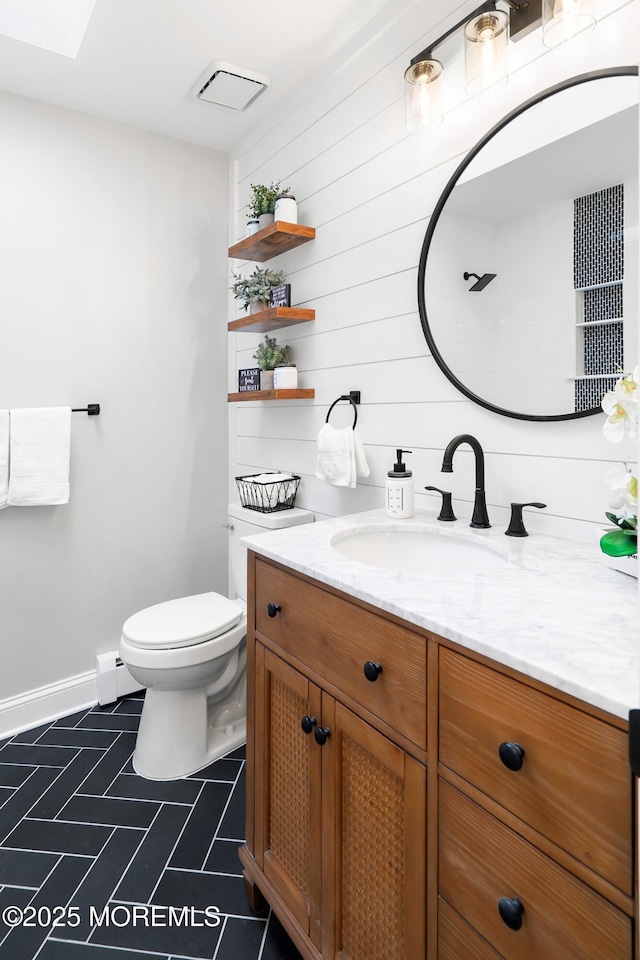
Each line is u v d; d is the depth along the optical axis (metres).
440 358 1.54
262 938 1.31
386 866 0.96
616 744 0.59
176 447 2.60
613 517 0.98
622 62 1.13
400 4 1.65
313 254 2.07
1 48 1.87
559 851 0.66
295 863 1.22
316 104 2.03
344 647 1.04
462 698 0.79
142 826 1.66
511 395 1.37
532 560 1.10
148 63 1.96
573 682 0.62
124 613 2.49
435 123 1.46
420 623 0.83
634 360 1.11
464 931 0.80
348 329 1.91
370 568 1.09
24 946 1.27
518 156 1.32
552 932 0.67
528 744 0.69
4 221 2.11
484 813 0.76
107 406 2.39
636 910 0.57
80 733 2.17
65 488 2.19
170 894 1.42
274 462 2.38
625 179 1.11
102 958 1.25
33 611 2.25
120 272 2.39
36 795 1.79
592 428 1.22
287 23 1.76
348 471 1.74
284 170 2.22
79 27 1.79
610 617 0.81
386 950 0.97
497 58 1.26
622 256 1.12
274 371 2.12
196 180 2.59
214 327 2.68
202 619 1.96
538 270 1.29
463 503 1.53
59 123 2.22
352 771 1.04
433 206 1.57
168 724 1.91
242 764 1.97
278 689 1.28
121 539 2.46
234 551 2.30
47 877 1.47
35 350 2.20
